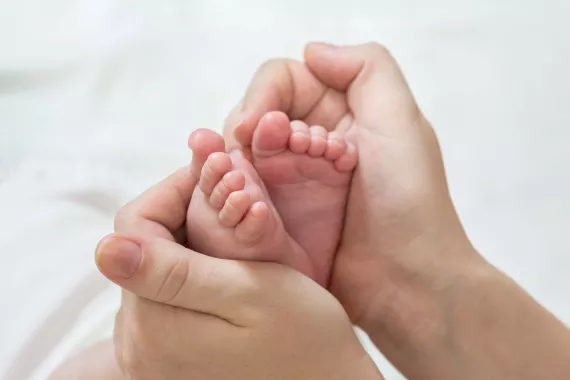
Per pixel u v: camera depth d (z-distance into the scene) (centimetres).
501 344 56
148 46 80
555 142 74
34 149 72
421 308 56
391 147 56
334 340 50
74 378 58
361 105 57
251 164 52
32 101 76
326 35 83
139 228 50
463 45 82
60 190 69
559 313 67
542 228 70
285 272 50
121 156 72
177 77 78
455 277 56
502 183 72
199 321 48
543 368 56
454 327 56
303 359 50
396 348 58
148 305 48
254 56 80
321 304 50
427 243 56
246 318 49
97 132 74
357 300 58
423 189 55
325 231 57
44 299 63
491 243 69
